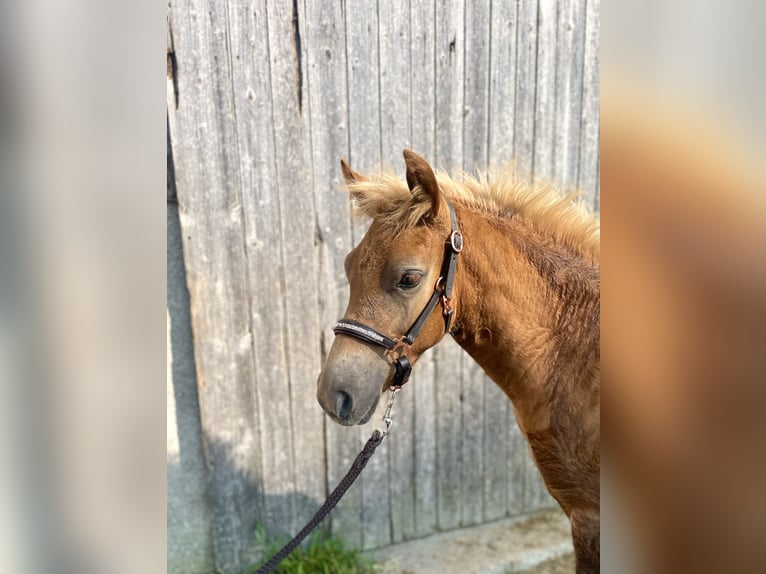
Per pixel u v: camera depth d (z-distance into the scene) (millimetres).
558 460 1306
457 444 2229
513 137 2053
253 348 1860
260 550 1983
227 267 1786
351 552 2039
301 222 1838
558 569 2102
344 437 2035
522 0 1968
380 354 1176
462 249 1236
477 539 2215
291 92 1754
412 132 1903
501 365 1341
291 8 1709
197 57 1647
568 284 1275
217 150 1715
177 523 1908
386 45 1824
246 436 1902
